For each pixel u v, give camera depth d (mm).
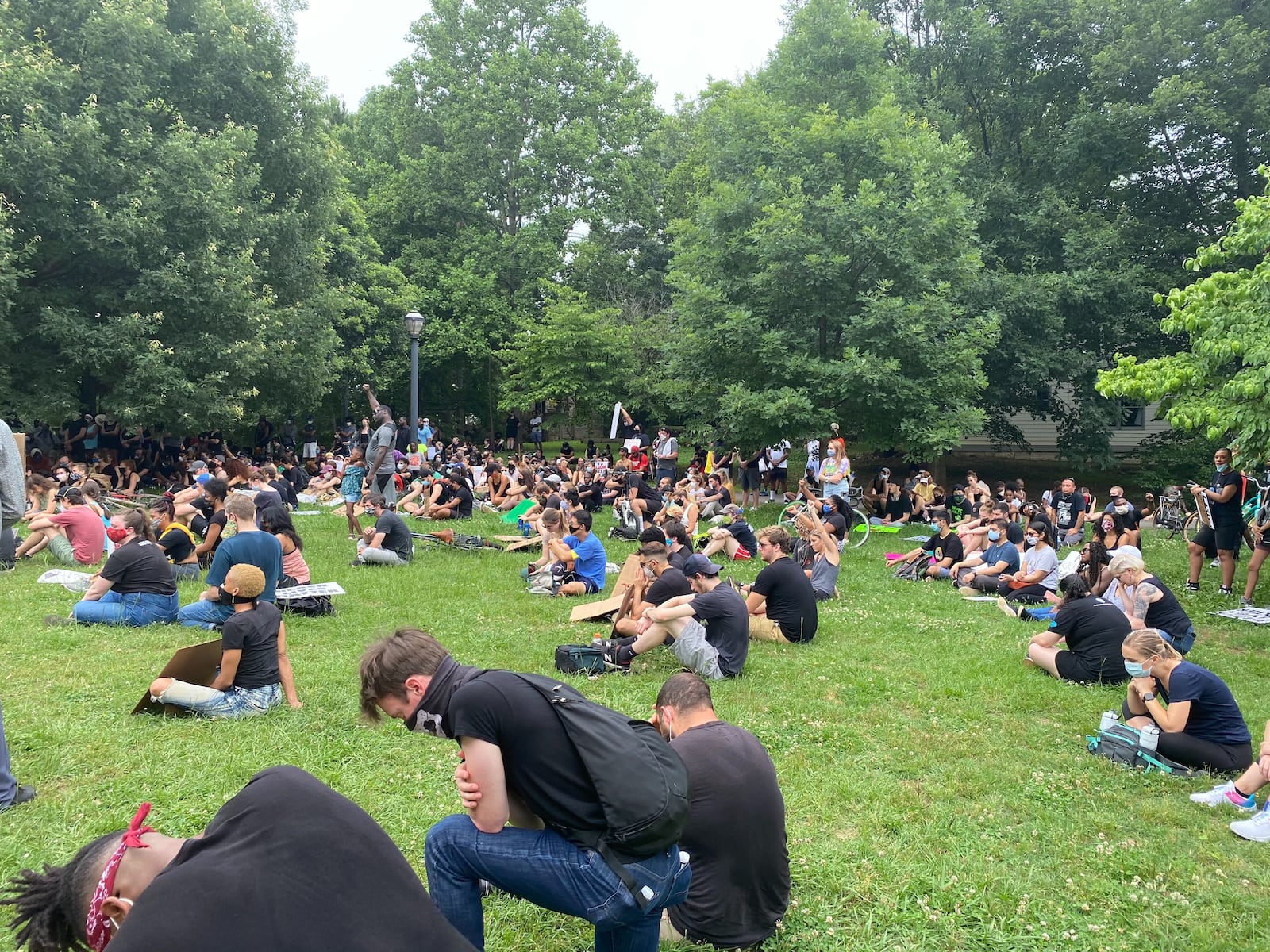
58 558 11531
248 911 1897
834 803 5297
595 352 33156
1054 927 4043
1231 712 5973
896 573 13391
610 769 2885
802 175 21078
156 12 20609
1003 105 29734
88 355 19562
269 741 5812
